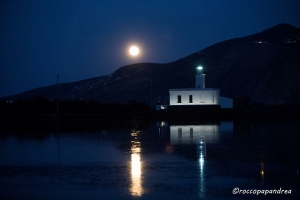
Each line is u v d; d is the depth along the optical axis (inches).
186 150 1550.2
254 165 1244.5
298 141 1754.4
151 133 2165.4
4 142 1878.7
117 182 1063.6
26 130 2404.0
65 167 1262.3
